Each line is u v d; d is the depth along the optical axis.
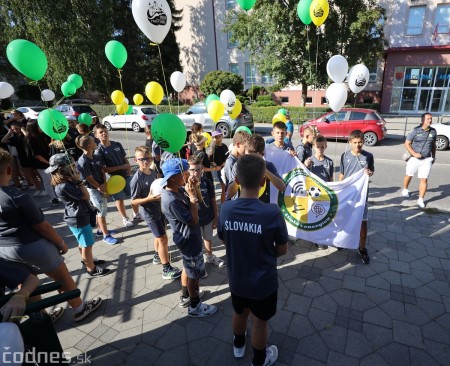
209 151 5.36
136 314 3.03
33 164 6.03
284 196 4.03
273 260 1.99
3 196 2.27
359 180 3.67
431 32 18.66
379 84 20.83
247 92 22.77
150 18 3.21
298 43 14.66
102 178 4.41
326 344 2.54
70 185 3.27
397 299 3.05
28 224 2.44
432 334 2.61
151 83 5.04
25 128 6.29
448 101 19.23
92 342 2.69
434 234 4.35
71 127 7.19
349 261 3.77
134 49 24.39
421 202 5.40
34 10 17.19
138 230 4.98
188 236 2.72
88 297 3.32
